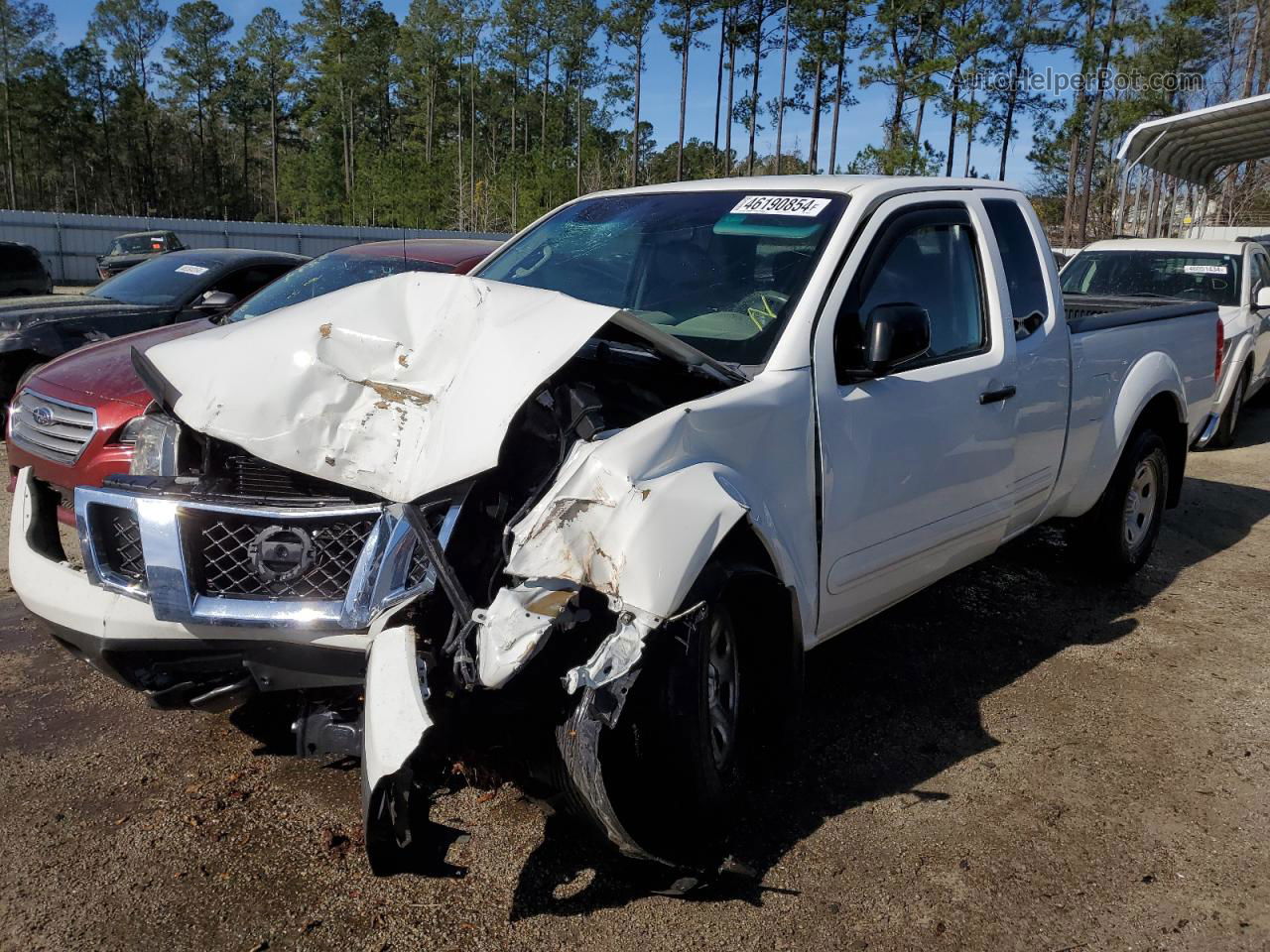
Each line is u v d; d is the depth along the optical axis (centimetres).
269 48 10494
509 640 236
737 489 283
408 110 10869
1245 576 579
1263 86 4444
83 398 452
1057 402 449
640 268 396
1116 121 4244
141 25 9769
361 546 266
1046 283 457
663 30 6494
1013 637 479
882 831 316
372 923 265
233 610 266
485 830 307
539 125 10550
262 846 296
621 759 274
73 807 314
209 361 289
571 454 270
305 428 272
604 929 266
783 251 364
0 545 552
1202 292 1012
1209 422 637
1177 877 298
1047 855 307
